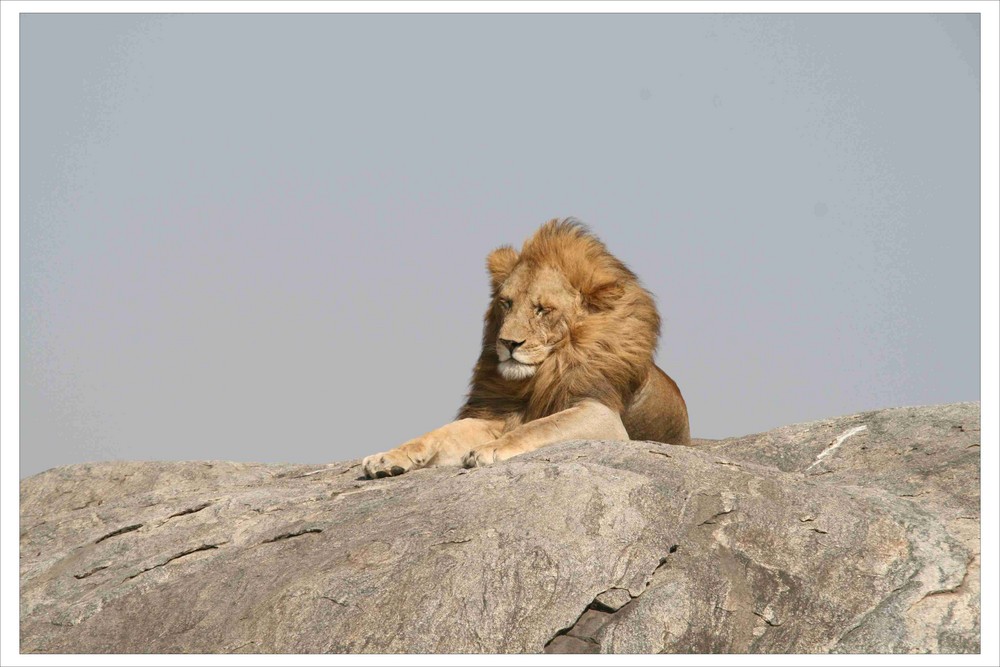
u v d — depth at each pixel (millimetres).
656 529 10531
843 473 14477
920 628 10258
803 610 10289
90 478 16969
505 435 13109
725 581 10320
